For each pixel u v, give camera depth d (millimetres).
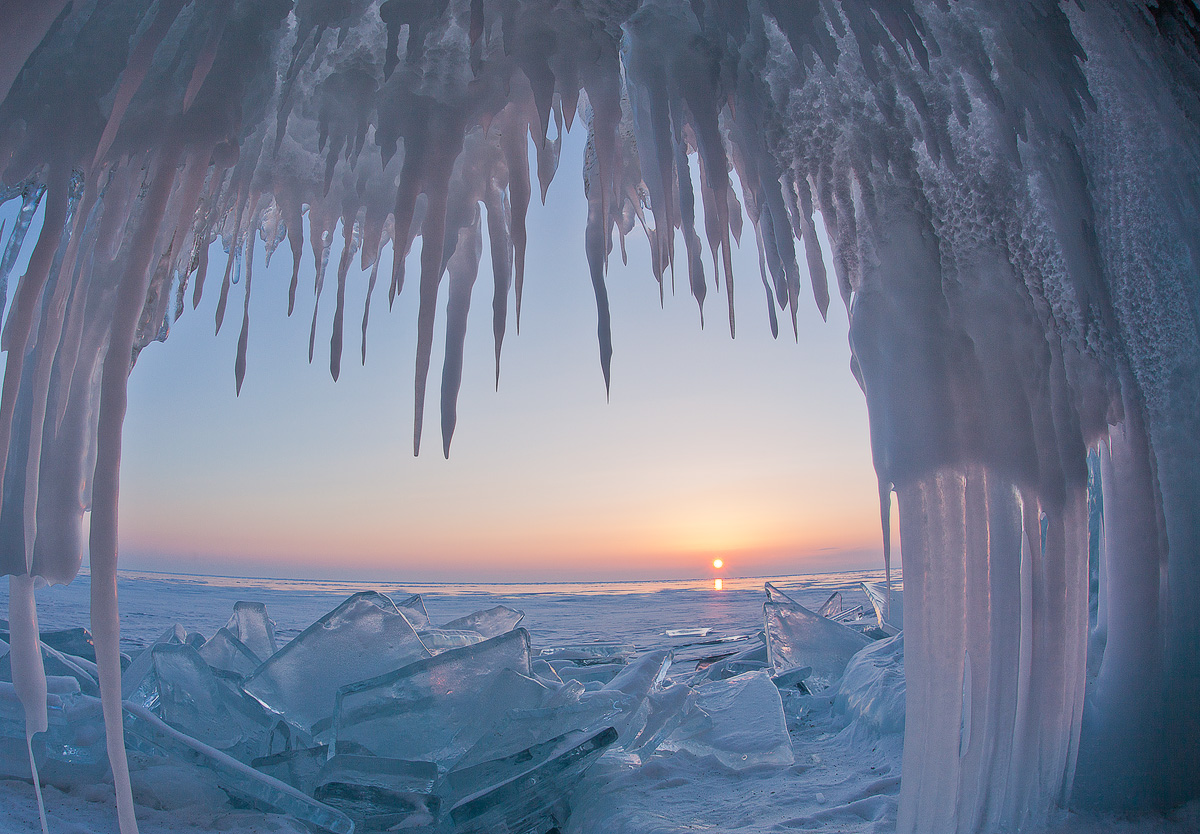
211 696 2133
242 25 1319
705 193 1857
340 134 1526
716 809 1736
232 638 2445
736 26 1473
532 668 2371
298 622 8734
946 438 1562
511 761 1792
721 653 5223
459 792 1783
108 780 1792
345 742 1858
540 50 1472
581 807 1871
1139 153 1785
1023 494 1592
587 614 11742
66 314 1439
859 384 1762
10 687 1828
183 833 1586
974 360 1601
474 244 1884
